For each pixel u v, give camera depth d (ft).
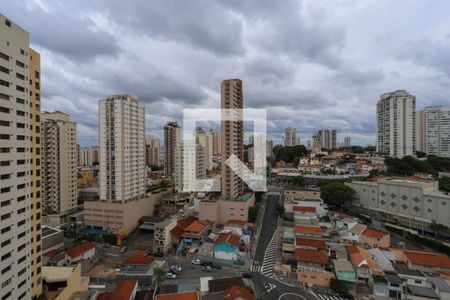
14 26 116.37
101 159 316.81
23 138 122.93
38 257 140.87
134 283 165.58
